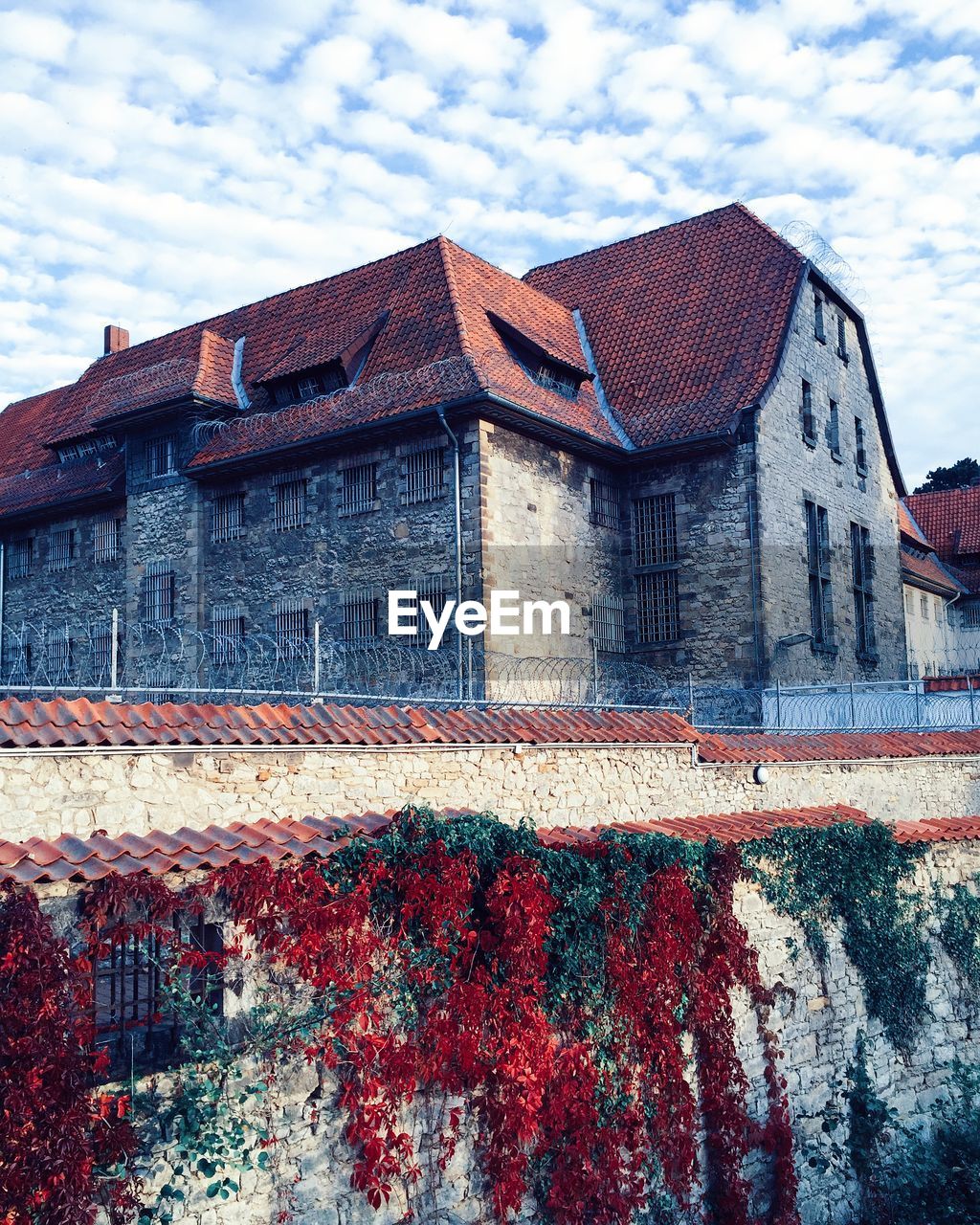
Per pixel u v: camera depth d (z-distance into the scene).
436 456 21.77
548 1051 10.56
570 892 11.09
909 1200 14.03
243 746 10.38
